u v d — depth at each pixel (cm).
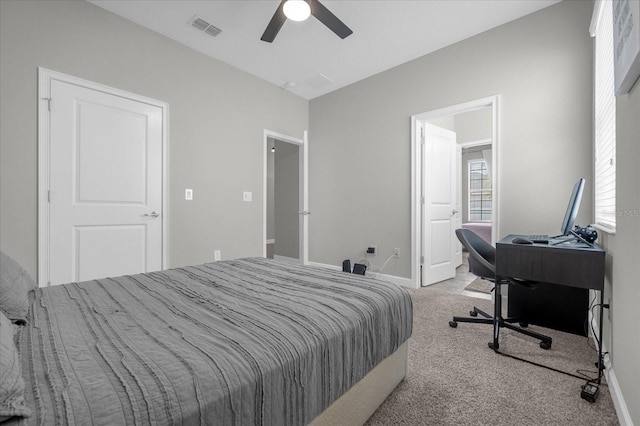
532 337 205
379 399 129
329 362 94
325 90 418
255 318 100
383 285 144
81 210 242
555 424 124
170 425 57
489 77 280
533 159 256
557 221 245
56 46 228
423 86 328
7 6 208
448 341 203
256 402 71
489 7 250
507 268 185
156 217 286
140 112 275
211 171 329
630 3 99
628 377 119
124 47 264
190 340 83
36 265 221
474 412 131
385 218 366
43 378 62
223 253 340
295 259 500
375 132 373
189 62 310
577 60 235
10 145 210
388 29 279
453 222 398
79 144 241
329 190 424
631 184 116
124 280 149
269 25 224
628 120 120
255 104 374
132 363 69
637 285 109
